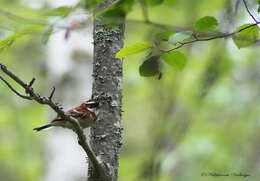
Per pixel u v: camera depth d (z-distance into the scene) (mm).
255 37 5711
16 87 17188
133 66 16906
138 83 16609
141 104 18047
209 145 15188
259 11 5715
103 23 5570
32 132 17531
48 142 13656
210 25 5477
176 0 7109
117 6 5809
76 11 5379
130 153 17484
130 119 18141
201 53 16406
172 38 5152
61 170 13211
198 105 16125
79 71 14234
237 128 17203
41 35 5379
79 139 6176
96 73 7035
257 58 17312
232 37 5578
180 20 15656
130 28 10570
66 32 5320
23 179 17422
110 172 6754
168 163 14180
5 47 5660
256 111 17156
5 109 17438
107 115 6949
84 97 13961
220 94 16578
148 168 12383
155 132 14281
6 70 5438
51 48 14477
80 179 13180
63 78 14219
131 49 5352
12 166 17531
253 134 17297
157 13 15656
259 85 17562
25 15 10844
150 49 5477
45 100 5695
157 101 15055
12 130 17656
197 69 16188
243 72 17594
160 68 5977
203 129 16422
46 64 15297
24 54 17344
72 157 13422
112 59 6992
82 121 7727
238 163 15555
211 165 15273
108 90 6961
